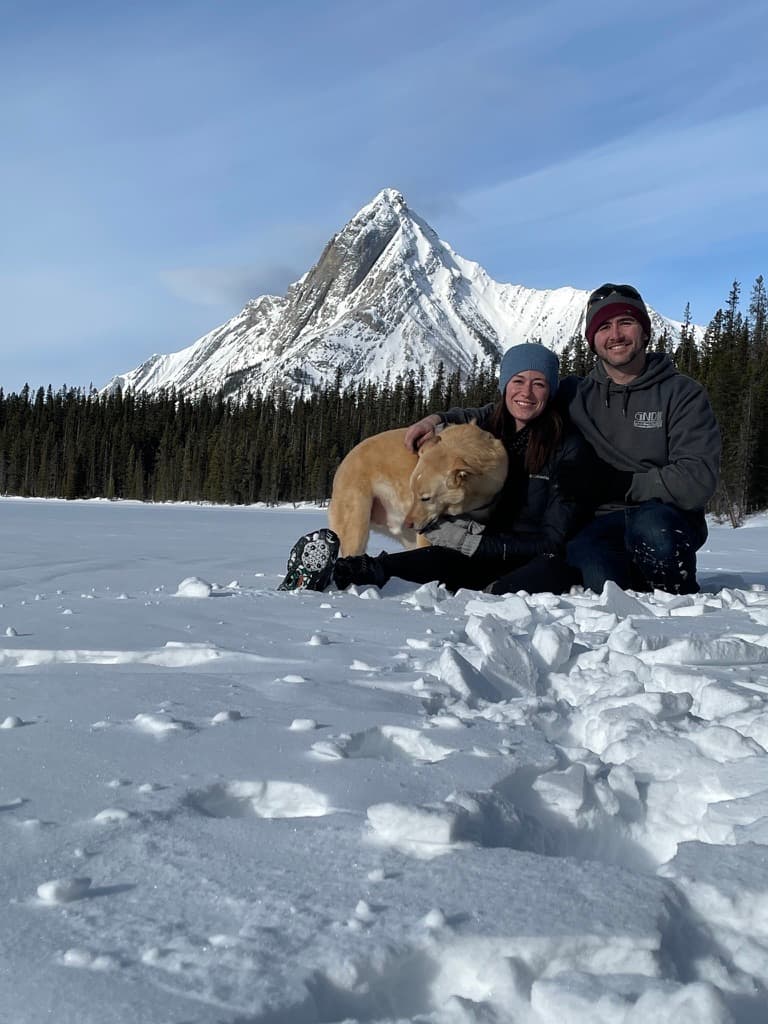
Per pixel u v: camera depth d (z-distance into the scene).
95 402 90.19
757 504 33.47
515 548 4.92
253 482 68.62
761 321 49.16
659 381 5.12
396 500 5.64
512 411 5.14
